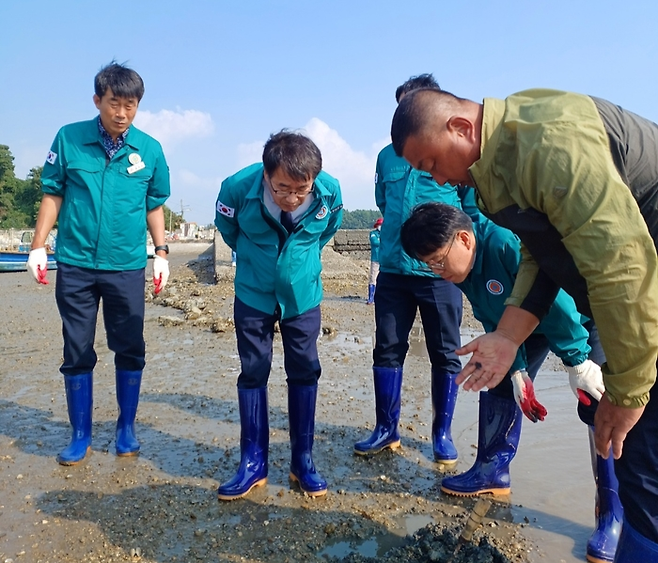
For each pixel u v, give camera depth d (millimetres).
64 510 3178
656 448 1928
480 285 3025
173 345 7133
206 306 9695
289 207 3037
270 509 3207
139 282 3918
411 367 6227
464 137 1954
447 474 3676
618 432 1885
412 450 4035
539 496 3379
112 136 3789
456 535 2912
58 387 5406
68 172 3758
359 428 4410
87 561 2717
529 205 1834
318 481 3357
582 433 4305
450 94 2021
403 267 3744
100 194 3738
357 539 2932
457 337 3904
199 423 4512
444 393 3885
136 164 3826
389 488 3477
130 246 3832
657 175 1844
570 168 1660
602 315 1712
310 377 3434
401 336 3922
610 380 1808
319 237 3525
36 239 3799
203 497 3334
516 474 3654
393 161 3920
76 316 3809
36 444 4082
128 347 3918
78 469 3695
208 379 5664
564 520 3121
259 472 3420
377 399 3990
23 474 3617
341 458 3883
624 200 1639
